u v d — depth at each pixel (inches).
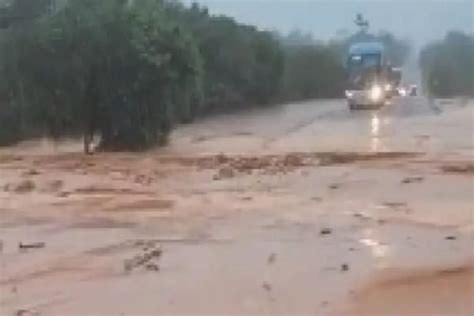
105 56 3580.2
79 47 3580.2
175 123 3909.9
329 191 2098.9
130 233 1546.5
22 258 1336.1
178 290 1104.8
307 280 1144.2
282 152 3297.2
